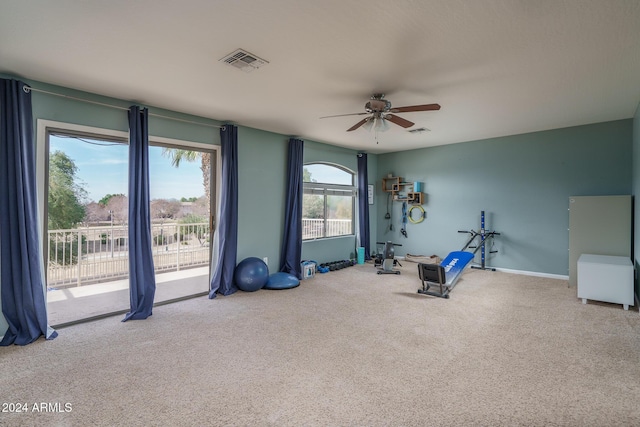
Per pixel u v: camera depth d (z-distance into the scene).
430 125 5.02
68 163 3.52
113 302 3.98
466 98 3.70
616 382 2.28
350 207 7.33
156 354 2.72
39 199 3.18
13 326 2.95
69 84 3.24
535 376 2.36
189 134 4.34
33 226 3.03
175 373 2.42
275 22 2.16
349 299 4.31
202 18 2.10
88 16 2.06
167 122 4.12
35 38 2.34
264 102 3.85
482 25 2.20
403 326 3.35
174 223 5.05
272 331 3.22
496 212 5.97
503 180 5.88
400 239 7.41
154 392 2.17
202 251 5.80
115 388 2.22
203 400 2.08
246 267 4.68
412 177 7.16
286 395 2.14
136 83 3.23
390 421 1.88
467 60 2.73
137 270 3.63
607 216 4.55
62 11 2.00
